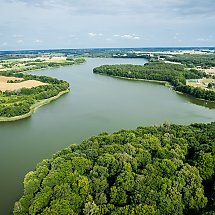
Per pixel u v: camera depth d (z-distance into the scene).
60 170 82.44
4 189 96.00
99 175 83.19
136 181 78.50
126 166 84.06
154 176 80.44
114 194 76.62
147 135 106.50
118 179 79.50
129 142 101.19
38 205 74.25
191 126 127.44
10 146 133.00
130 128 156.12
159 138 106.38
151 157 94.31
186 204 76.12
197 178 81.12
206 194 82.19
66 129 155.50
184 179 80.31
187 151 100.25
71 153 93.19
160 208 71.31
